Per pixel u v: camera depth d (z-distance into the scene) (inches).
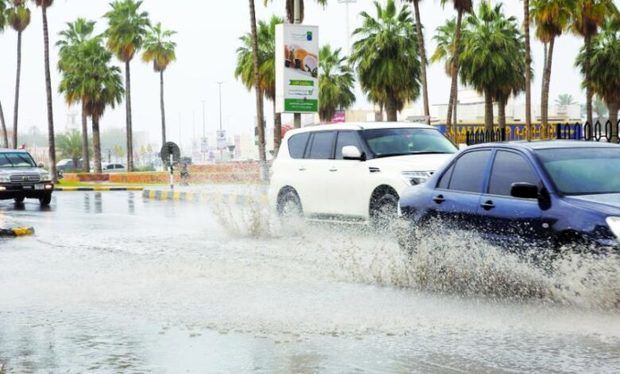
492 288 348.5
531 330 282.8
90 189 1927.9
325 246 532.7
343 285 386.9
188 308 340.2
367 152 589.3
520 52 2342.5
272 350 265.7
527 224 330.3
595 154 353.4
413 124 624.7
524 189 330.3
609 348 255.6
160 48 3056.1
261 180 1601.9
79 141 4466.0
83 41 3016.7
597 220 303.1
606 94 2330.2
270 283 397.7
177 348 271.9
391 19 2198.6
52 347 277.9
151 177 2370.8
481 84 2308.1
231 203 1095.6
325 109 3006.9
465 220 362.9
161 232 677.3
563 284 314.7
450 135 1924.2
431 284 377.4
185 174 2007.9
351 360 250.2
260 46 2480.3
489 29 2320.4
